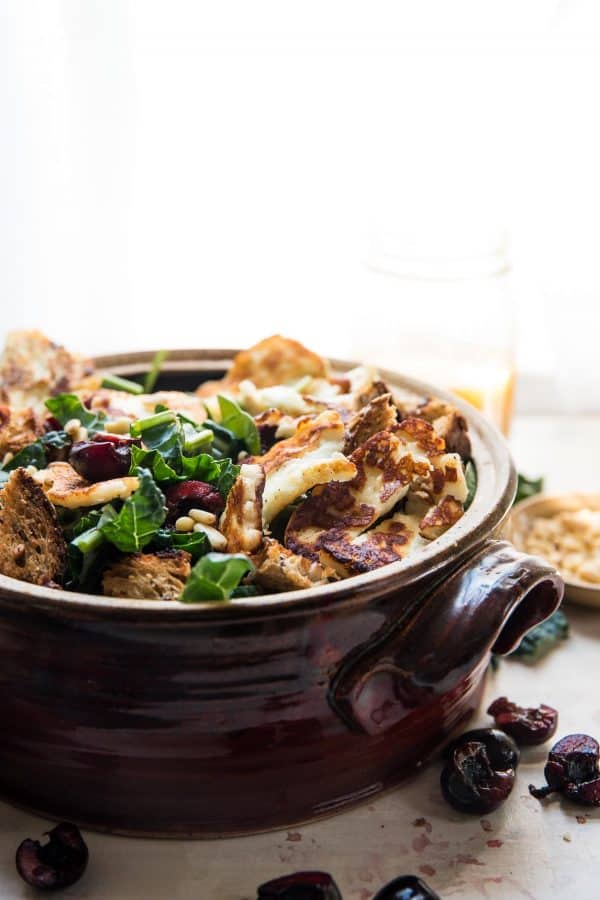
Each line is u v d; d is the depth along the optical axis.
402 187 0.94
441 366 0.84
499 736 0.60
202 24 0.89
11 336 0.73
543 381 1.00
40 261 0.91
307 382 0.72
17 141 0.88
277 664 0.53
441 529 0.59
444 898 0.54
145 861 0.56
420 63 0.91
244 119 0.92
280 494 0.59
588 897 0.55
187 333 0.98
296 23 0.89
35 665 0.54
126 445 0.59
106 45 0.87
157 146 0.92
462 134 0.92
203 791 0.56
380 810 0.59
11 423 0.65
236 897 0.54
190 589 0.52
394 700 0.56
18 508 0.56
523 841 0.57
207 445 0.62
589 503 0.79
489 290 0.83
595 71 0.90
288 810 0.57
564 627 0.70
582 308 0.95
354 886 0.55
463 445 0.66
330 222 0.96
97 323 0.94
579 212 0.93
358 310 0.87
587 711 0.65
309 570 0.56
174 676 0.53
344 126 0.92
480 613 0.55
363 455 0.61
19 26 0.85
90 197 0.90
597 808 0.59
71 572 0.57
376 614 0.54
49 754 0.56
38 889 0.54
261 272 0.97
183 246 0.96
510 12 0.89
